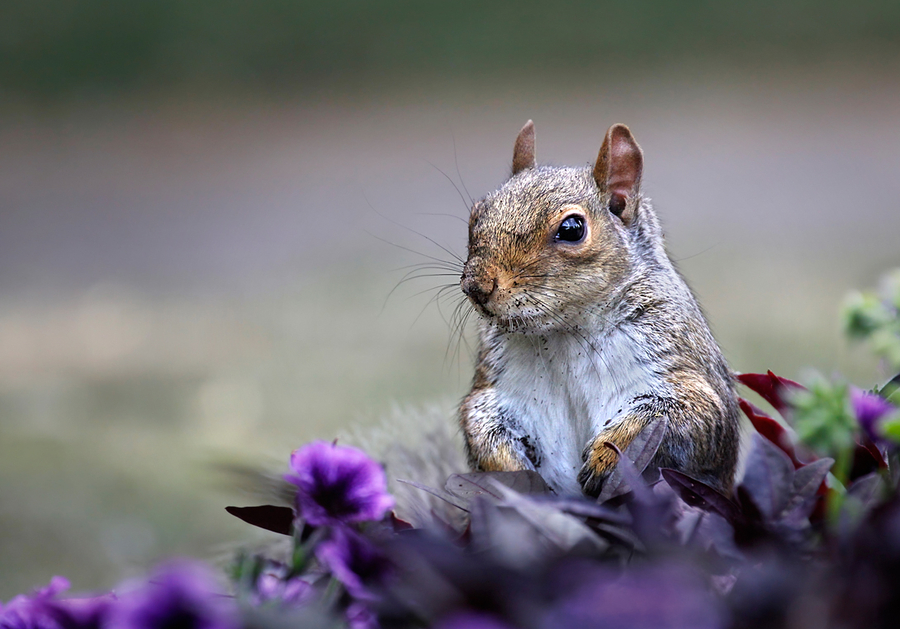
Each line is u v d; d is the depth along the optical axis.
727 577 2.68
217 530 3.23
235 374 5.28
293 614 2.43
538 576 2.34
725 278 6.14
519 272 2.88
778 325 5.07
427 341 5.54
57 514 3.31
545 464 2.89
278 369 5.23
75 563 3.19
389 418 2.96
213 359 5.60
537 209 2.88
